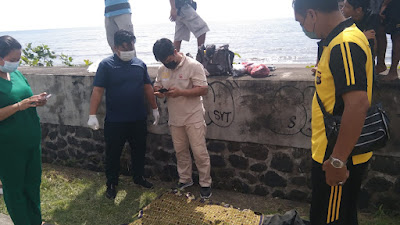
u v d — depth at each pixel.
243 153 3.97
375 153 3.33
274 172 3.85
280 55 35.81
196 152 3.75
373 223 3.27
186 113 3.64
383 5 3.13
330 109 1.88
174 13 4.96
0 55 2.59
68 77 4.72
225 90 3.83
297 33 83.94
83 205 3.90
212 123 4.01
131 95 3.78
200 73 3.54
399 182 3.30
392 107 3.13
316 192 2.08
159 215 3.49
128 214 3.68
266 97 3.63
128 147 4.63
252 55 37.22
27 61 8.23
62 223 3.54
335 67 1.74
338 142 1.73
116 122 3.83
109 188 4.09
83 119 4.79
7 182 2.89
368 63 1.79
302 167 3.69
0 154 2.78
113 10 4.84
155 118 4.12
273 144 3.74
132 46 3.63
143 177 4.30
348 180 1.93
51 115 5.05
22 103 2.69
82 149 4.97
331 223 2.03
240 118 3.83
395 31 3.09
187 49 42.94
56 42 119.56
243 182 4.06
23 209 2.99
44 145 5.30
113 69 3.71
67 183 4.49
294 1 2.01
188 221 3.35
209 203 3.67
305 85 3.42
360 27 2.98
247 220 3.29
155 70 4.89
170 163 4.43
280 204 3.77
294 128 3.58
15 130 2.77
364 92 1.66
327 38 1.87
